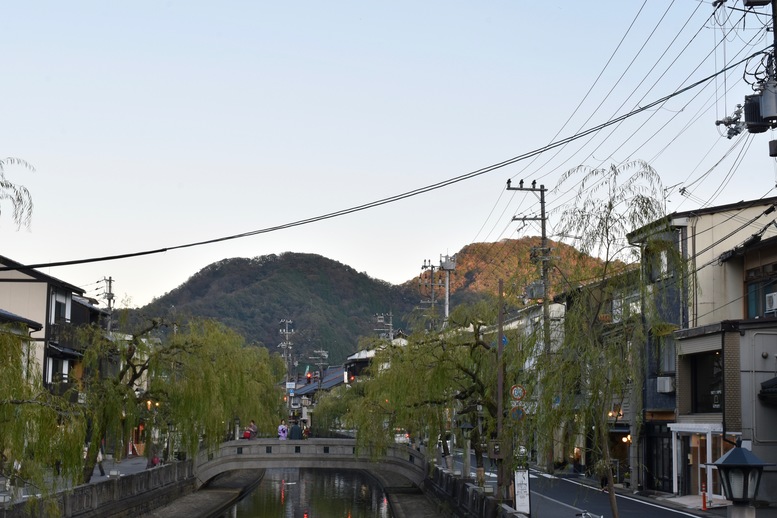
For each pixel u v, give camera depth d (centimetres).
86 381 3909
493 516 3028
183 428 4200
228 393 4922
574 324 2139
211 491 6069
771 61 1888
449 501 4375
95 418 3656
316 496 6362
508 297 2545
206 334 4888
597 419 2130
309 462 6731
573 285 2164
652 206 2100
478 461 4150
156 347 4200
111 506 3734
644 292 2088
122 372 4000
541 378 2252
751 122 1922
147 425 4412
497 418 3441
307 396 16025
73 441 2083
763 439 3831
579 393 2166
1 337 1898
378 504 5722
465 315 3962
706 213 4512
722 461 2217
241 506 5575
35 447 1975
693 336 4206
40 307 5706
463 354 4094
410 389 4316
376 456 5031
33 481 1961
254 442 6675
